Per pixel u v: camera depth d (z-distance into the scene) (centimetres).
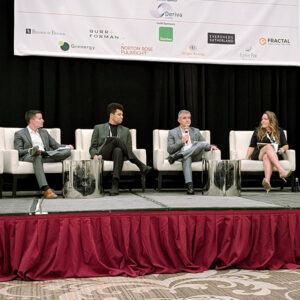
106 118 489
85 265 237
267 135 448
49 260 232
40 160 370
